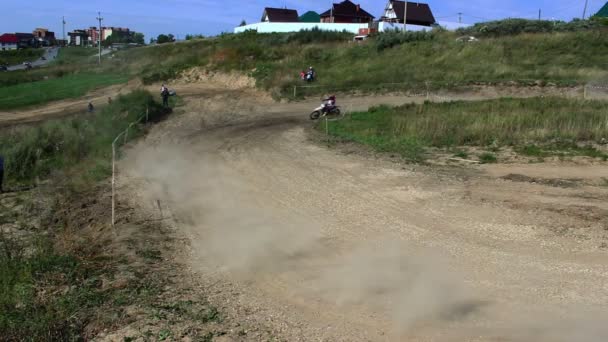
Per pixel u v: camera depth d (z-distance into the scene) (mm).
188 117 26031
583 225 9352
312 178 13703
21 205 12648
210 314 6668
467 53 38094
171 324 6391
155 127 22969
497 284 7301
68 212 11578
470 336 5969
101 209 11602
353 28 63875
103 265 8422
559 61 34812
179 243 9453
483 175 13242
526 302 6738
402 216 10445
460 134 17406
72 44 183500
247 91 36625
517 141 16578
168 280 7801
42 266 8266
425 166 14438
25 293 7328
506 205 10727
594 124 17125
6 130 22844
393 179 13211
